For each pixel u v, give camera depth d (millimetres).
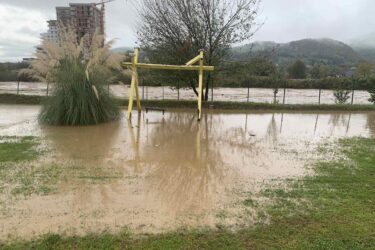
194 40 12906
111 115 9891
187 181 4930
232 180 4988
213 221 3664
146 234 3365
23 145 6762
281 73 22422
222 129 9023
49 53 9688
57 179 4855
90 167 5477
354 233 3414
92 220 3652
